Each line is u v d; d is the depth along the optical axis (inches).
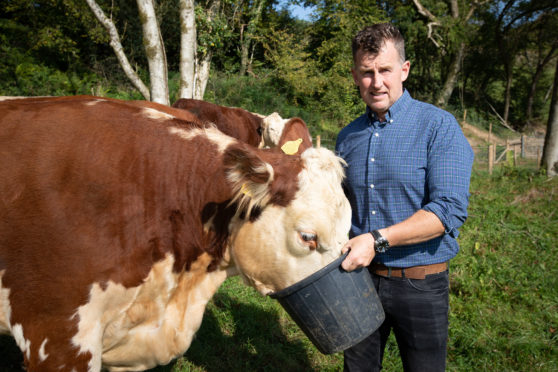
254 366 133.9
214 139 84.4
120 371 85.8
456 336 152.6
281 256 77.3
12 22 732.0
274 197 75.7
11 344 127.5
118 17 745.6
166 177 78.4
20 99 84.4
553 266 216.2
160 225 77.4
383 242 75.2
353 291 75.6
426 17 1064.2
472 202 331.3
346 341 76.6
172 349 85.7
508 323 163.0
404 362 93.5
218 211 81.7
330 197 74.8
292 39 928.3
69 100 82.0
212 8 443.5
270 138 257.8
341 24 931.3
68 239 69.5
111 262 72.1
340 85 882.1
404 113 88.5
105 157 74.3
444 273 88.7
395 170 86.4
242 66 908.6
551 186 388.2
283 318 161.5
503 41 1342.3
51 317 69.6
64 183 70.9
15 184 70.0
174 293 83.0
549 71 1704.0
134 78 272.5
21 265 69.4
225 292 170.2
